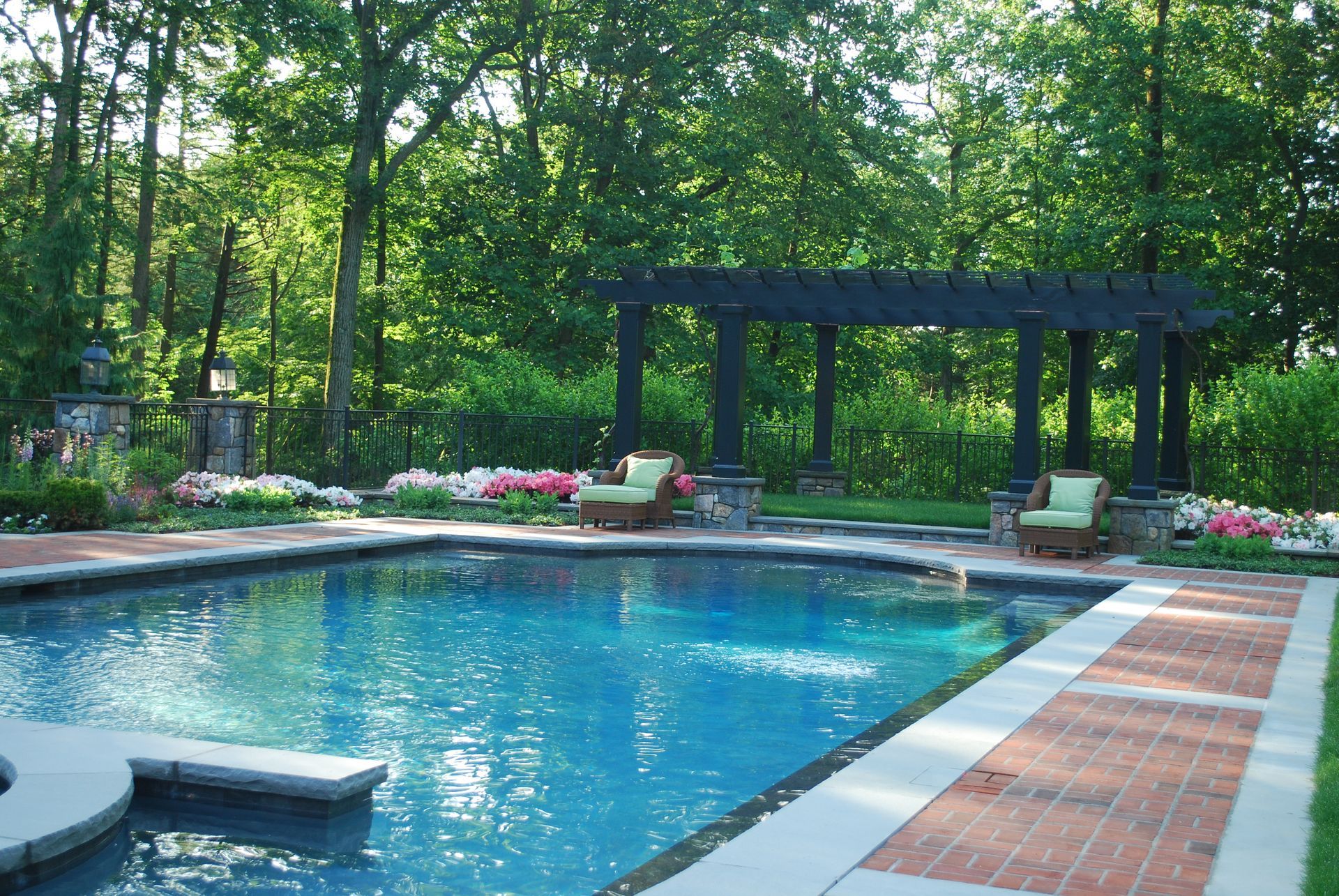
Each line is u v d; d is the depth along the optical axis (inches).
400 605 391.9
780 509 670.5
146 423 674.8
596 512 626.8
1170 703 246.1
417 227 1173.1
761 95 1168.2
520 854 168.2
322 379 1338.6
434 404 1160.2
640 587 449.4
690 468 775.7
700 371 1181.7
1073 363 705.6
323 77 981.2
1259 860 148.5
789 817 165.2
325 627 347.6
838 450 855.1
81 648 306.7
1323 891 133.5
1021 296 603.5
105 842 166.9
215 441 696.4
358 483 780.0
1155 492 573.9
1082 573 481.7
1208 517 595.5
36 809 162.6
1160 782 185.9
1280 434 738.2
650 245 1097.4
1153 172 1027.9
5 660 289.7
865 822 163.2
